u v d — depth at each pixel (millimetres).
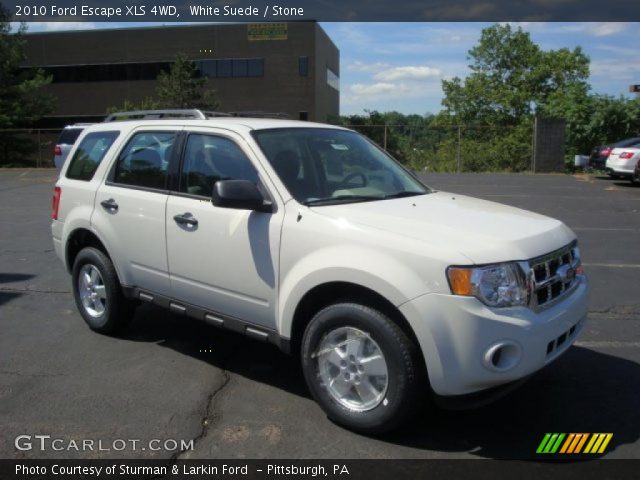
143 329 5609
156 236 4719
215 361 4855
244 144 4309
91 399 4152
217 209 4273
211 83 52656
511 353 3316
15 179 21891
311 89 51656
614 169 19516
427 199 4426
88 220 5281
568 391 4301
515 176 23453
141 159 5043
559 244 3809
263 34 51375
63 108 55031
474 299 3246
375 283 3414
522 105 40875
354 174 4578
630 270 7852
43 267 8094
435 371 3293
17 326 5695
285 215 3932
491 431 3744
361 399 3648
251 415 3938
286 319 3879
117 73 53875
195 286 4484
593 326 5672
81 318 5945
